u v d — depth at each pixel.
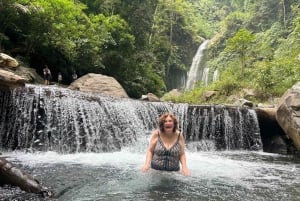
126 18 29.52
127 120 11.62
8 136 9.63
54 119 10.23
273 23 47.03
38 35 17.84
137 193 4.64
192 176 5.80
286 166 7.85
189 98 22.91
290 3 45.06
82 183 5.22
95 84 17.61
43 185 5.06
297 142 11.06
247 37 22.88
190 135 12.75
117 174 5.95
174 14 50.31
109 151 10.40
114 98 11.77
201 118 12.88
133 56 26.80
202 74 46.06
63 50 19.39
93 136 10.67
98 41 22.06
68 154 9.02
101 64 22.05
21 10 16.11
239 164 7.85
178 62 46.50
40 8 16.59
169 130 5.51
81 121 10.62
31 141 9.80
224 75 24.95
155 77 30.58
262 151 12.53
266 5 49.03
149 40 37.59
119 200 4.31
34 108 10.00
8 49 17.95
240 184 5.44
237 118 13.13
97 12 28.00
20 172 4.88
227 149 12.77
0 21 16.55
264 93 18.92
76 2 23.78
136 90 26.39
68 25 18.62
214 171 6.54
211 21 73.00
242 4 68.25
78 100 10.66
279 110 11.83
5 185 4.89
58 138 10.15
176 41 49.50
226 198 4.57
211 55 47.28
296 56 22.08
